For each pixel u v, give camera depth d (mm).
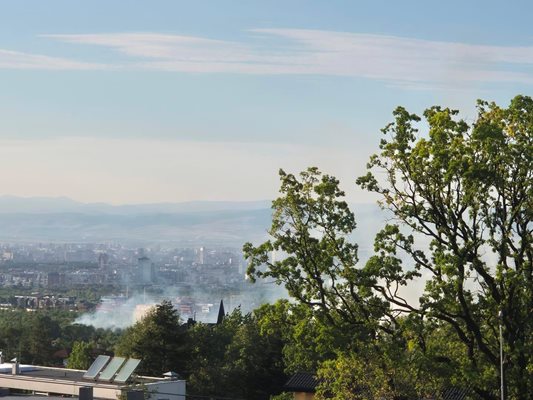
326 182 58562
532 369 54031
